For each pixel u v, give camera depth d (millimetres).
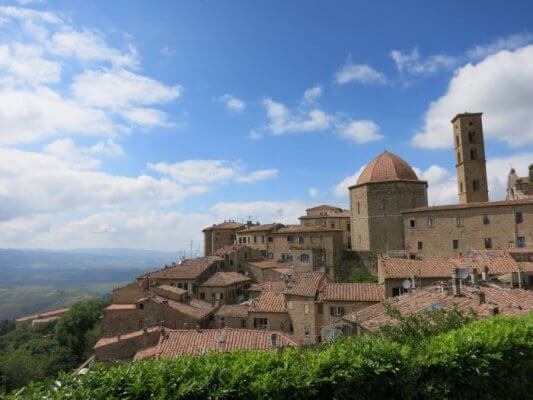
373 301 45594
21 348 77250
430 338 14266
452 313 17453
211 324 62562
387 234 79812
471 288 29156
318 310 49438
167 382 10492
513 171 99250
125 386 10328
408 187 80750
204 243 126062
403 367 12102
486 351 12906
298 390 11078
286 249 91625
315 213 120625
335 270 83188
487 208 69812
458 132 89938
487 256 48219
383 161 84375
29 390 9820
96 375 10492
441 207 73750
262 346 36344
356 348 12477
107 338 56750
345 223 106000
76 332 79750
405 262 48719
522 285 39812
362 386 11641
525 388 13398
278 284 60750
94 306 83938
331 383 11414
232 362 11648
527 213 66938
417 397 12117
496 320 15648
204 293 77000
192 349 36281
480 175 87188
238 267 94875
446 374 12352
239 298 76188
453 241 72062
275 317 54062
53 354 72812
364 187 82750
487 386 12609
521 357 13477
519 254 54000
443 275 44312
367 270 80438
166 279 79250
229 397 10633
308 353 12414
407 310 27578
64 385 10141
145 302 59812
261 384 10844
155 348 43406
